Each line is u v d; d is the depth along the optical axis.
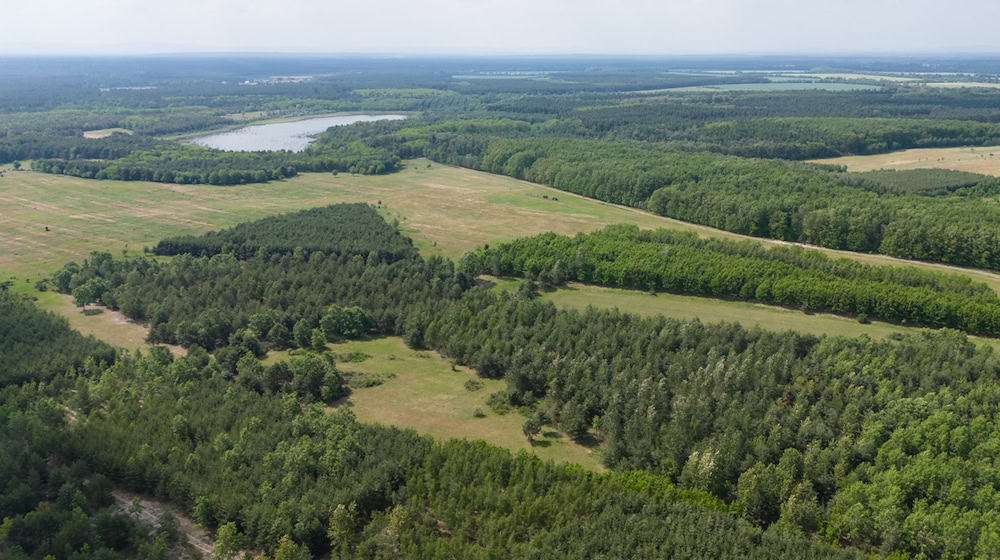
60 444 96.19
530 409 114.88
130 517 84.31
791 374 114.88
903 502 85.19
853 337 132.88
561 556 75.38
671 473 92.94
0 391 111.19
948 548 77.69
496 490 87.19
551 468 90.50
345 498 84.94
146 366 119.50
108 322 151.75
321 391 116.44
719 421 101.06
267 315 142.62
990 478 86.25
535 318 141.50
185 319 143.88
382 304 153.88
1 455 90.81
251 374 117.88
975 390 104.50
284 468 90.56
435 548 77.31
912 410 99.44
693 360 119.44
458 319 141.62
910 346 121.88
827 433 97.31
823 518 84.88
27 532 79.25
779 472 89.75
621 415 105.94
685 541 76.75
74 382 116.56
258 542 80.88
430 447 95.31
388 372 128.88
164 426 100.00
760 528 81.56
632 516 80.38
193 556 80.56
